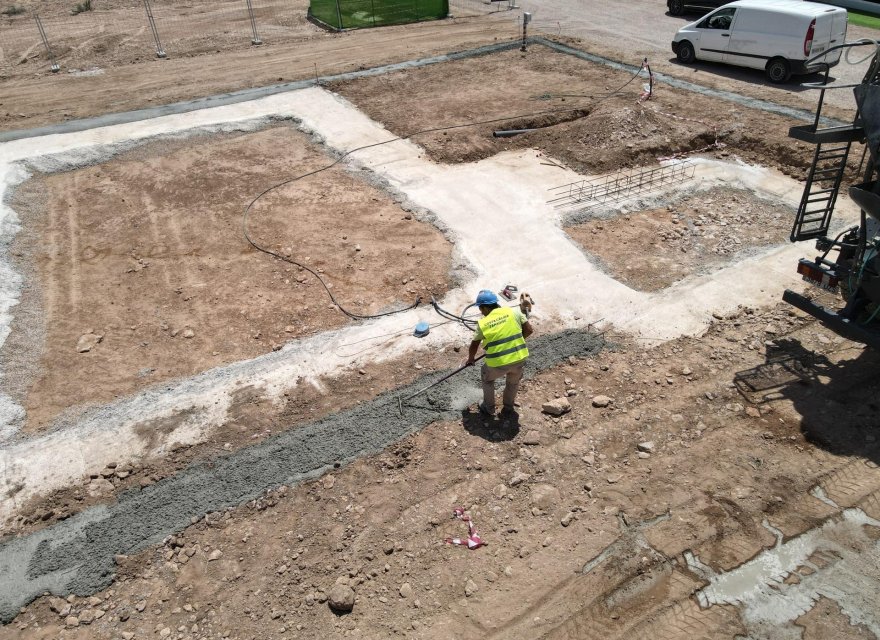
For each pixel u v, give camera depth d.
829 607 5.38
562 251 10.43
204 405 7.67
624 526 6.10
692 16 23.25
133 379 8.12
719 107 14.94
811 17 15.49
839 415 7.23
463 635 5.23
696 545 5.91
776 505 6.26
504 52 19.92
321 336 8.77
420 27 23.39
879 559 5.75
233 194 12.29
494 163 13.35
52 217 11.66
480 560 5.83
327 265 10.23
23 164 13.09
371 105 16.02
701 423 7.23
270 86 17.34
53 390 7.95
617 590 5.55
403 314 9.16
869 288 6.93
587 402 7.58
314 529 6.14
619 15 24.00
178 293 9.68
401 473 6.70
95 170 13.22
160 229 11.24
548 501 6.37
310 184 12.62
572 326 8.87
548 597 5.50
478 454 6.90
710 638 5.18
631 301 9.28
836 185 7.56
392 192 12.25
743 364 8.07
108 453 7.04
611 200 11.79
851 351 8.16
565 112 15.01
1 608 5.53
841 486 6.43
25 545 6.07
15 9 27.20
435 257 10.41
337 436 7.12
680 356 8.27
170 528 6.18
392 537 6.04
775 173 12.67
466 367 7.69
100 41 22.34
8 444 7.18
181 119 15.27
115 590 5.68
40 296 9.64
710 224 11.12
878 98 6.44
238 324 9.03
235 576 5.75
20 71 19.86
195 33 23.44
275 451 6.96
